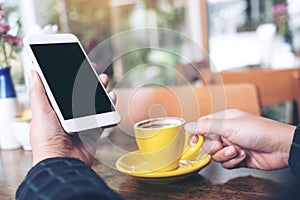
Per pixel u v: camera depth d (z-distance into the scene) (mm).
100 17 2654
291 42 2918
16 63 1266
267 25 3312
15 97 1005
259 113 1188
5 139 998
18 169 831
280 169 693
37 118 631
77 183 439
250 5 3494
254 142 696
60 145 620
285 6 2996
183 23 3354
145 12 3158
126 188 647
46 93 661
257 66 2840
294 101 1731
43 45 702
